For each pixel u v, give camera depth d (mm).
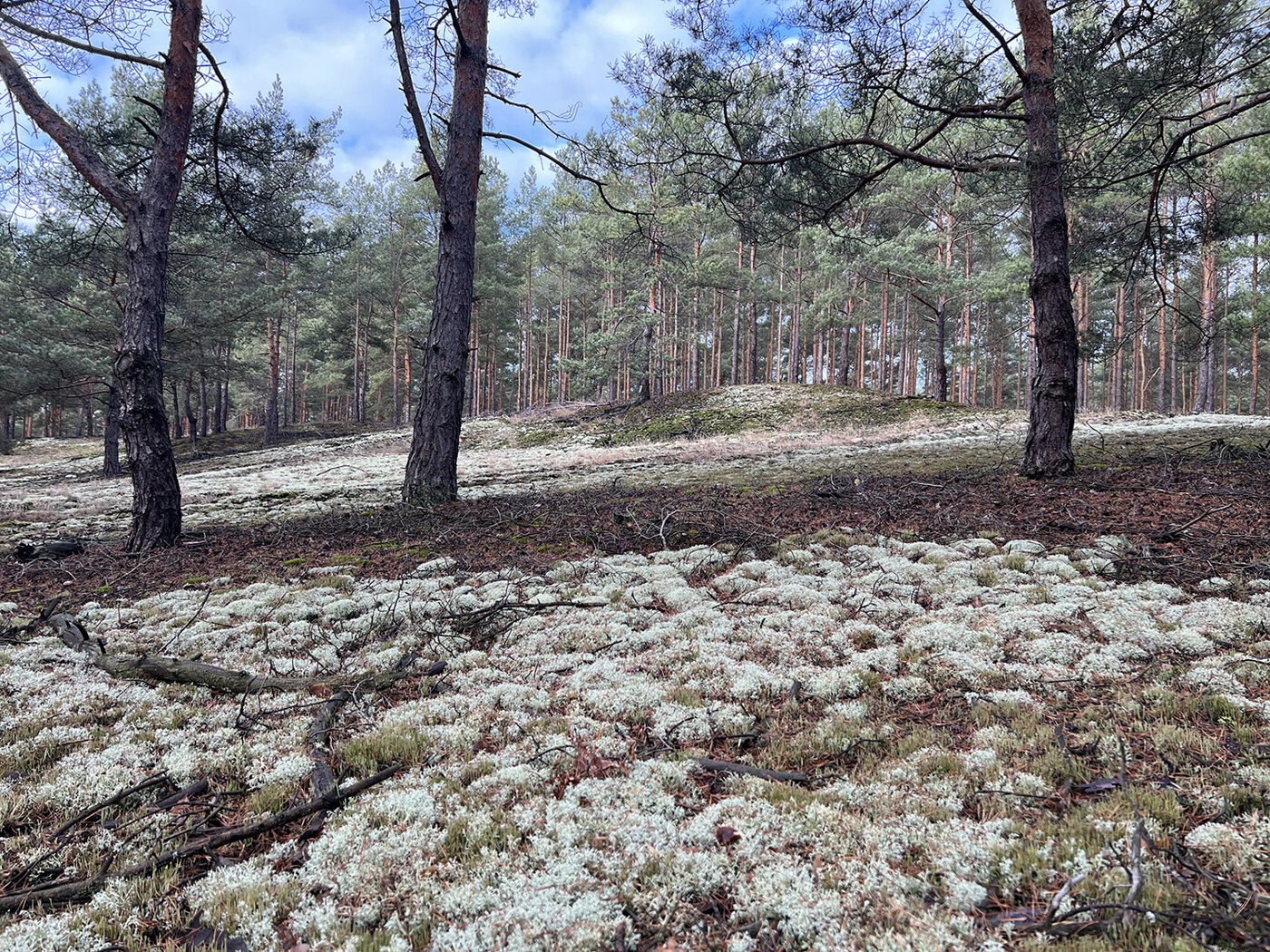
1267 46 9227
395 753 3924
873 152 12156
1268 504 7836
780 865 2715
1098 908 2281
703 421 31359
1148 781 3152
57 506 16594
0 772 3828
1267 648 4457
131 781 3697
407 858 2938
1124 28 9094
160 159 9984
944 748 3660
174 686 5027
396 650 5559
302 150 14891
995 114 10367
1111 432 18703
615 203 33625
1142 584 6047
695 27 9953
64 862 3033
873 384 64250
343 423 47875
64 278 28344
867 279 36875
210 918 2643
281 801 3477
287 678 4977
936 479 11938
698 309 46656
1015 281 27828
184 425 52906
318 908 2631
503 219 48438
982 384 65562
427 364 11742
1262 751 3236
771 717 4188
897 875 2617
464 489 16516
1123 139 10602
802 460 17719
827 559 7625
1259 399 57656
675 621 5953
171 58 9961
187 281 26984
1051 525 8094
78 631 6105
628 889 2631
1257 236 22219
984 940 2277
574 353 52969
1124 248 12977
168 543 10141
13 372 27578
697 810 3270
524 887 2666
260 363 50188
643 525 9719
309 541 10109
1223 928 2242
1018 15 10125
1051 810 3018
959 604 5992
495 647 5621
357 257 45375
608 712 4340
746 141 11430
